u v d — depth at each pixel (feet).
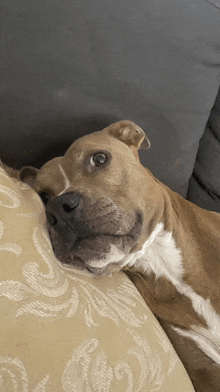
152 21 1.96
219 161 2.41
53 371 1.00
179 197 2.20
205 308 1.87
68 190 1.63
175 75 2.06
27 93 1.84
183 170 2.34
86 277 1.42
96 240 1.51
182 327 1.94
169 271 1.96
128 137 2.03
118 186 1.70
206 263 1.92
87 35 1.86
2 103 1.82
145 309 1.53
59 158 1.89
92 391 1.05
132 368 1.21
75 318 1.15
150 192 1.87
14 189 1.37
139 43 1.96
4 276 1.05
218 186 2.45
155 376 1.29
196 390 1.84
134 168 1.83
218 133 2.37
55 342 1.05
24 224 1.24
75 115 1.96
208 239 1.98
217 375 1.81
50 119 1.93
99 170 1.72
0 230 1.13
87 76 1.91
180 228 1.99
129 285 1.63
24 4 1.76
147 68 2.00
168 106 2.10
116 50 1.92
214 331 1.84
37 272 1.14
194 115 2.18
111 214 1.57
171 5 2.00
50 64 1.84
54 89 1.88
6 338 0.96
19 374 0.94
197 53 2.06
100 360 1.13
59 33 1.82
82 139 1.89
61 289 1.19
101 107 1.99
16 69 1.80
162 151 2.21
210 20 2.07
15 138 1.91
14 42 1.77
